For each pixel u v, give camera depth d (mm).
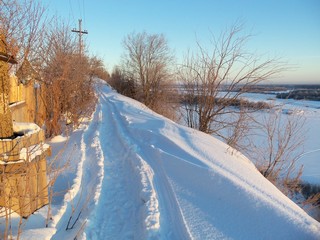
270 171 7840
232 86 9266
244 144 9250
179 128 9320
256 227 3646
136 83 34406
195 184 4945
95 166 6145
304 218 3803
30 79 6984
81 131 9586
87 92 13352
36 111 7684
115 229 3832
